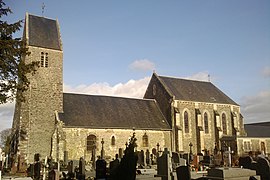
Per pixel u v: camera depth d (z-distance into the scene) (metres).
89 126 37.41
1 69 18.27
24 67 19.28
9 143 40.78
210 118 48.25
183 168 14.91
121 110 43.47
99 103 43.03
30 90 37.59
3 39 18.52
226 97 53.84
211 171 15.43
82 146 36.47
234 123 49.97
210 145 46.72
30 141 35.84
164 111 46.81
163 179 17.58
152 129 42.09
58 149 34.72
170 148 43.12
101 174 20.67
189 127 45.81
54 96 38.97
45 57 39.97
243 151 45.78
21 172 28.22
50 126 37.47
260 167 14.74
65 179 22.75
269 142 50.53
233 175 14.86
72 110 39.28
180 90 49.25
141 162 32.28
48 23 43.50
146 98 52.09
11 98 19.20
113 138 38.78
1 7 18.77
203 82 56.09
